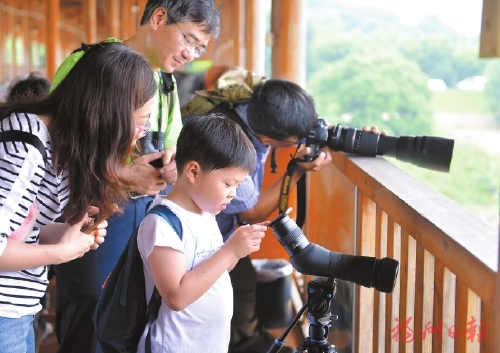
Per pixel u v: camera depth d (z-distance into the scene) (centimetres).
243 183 366
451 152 356
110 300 280
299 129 366
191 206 279
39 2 1550
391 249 300
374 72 3881
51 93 258
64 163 248
